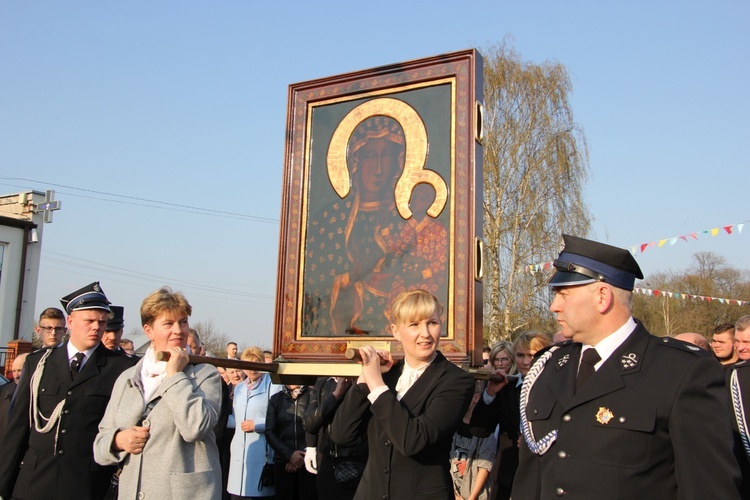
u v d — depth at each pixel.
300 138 4.39
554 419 2.70
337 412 3.45
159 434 3.63
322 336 4.11
